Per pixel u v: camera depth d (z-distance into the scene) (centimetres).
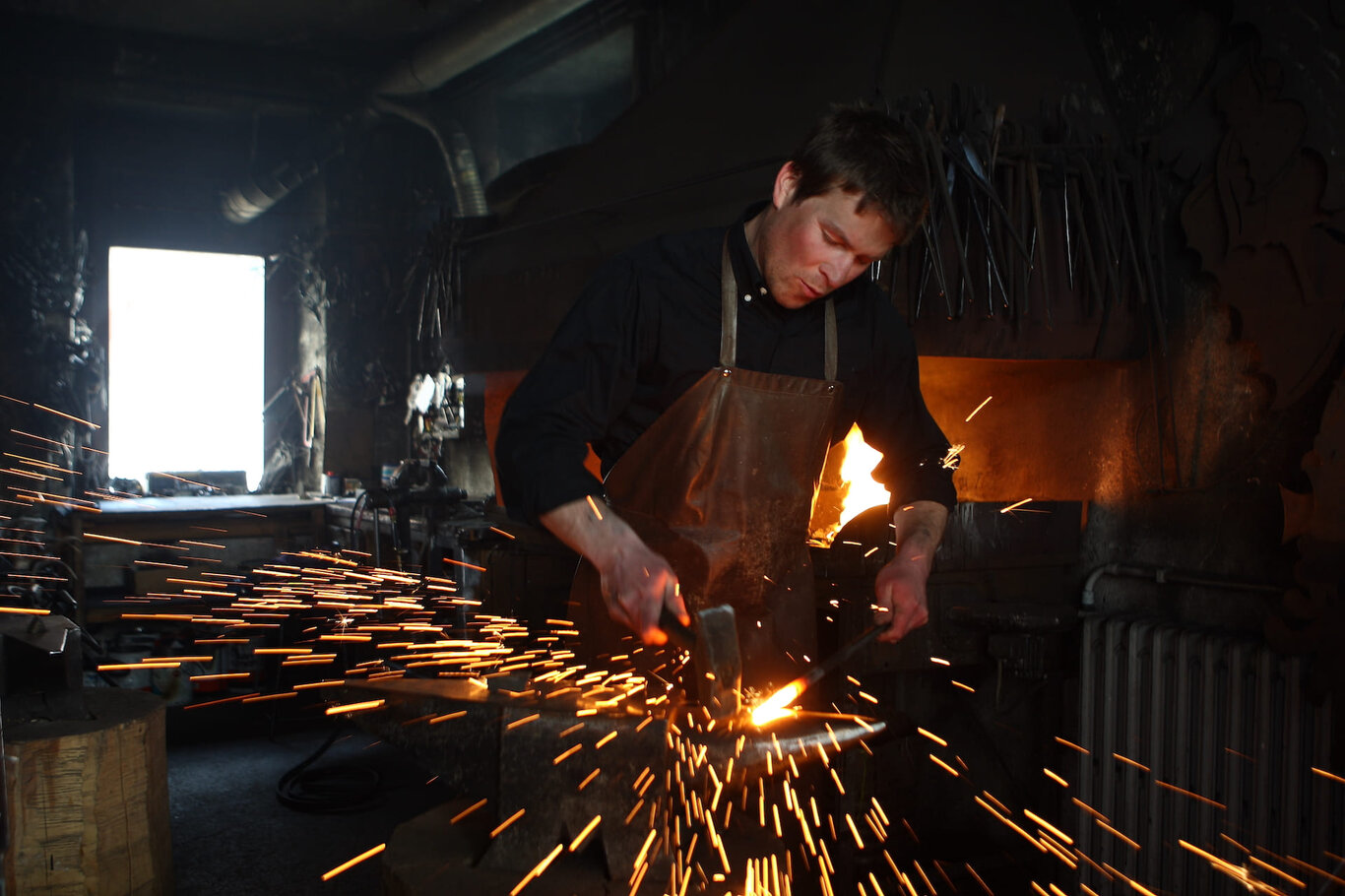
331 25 713
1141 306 275
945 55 276
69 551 627
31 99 743
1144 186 273
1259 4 252
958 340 249
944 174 241
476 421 641
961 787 278
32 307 747
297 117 873
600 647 206
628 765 133
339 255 835
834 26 294
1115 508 298
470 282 382
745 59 322
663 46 545
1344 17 233
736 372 158
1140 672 272
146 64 738
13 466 729
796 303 155
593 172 351
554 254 339
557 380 152
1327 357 239
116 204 877
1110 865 278
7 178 740
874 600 240
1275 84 249
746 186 278
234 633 552
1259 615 259
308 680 508
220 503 732
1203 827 254
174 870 310
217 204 914
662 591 128
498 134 739
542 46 646
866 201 137
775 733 132
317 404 868
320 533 736
